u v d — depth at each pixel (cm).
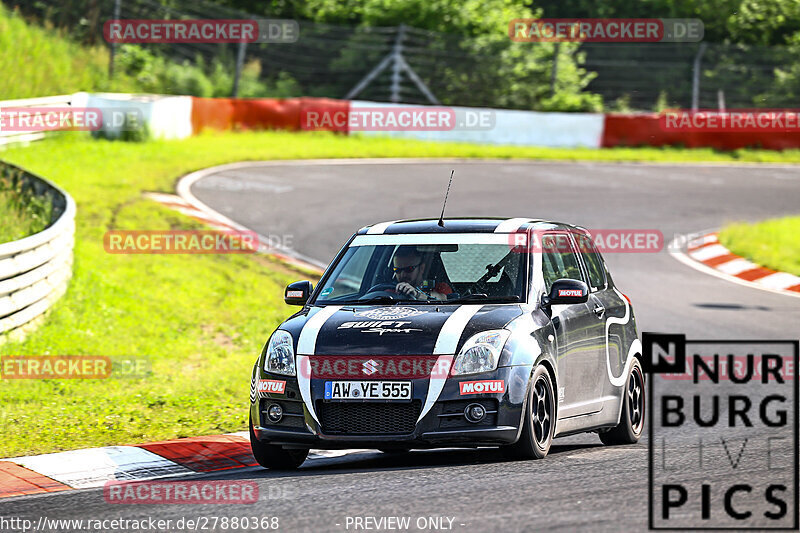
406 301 2727
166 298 5391
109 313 5000
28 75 11369
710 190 9850
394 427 2434
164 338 4778
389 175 9544
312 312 2706
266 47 14362
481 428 2428
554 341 2658
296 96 13988
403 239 2897
